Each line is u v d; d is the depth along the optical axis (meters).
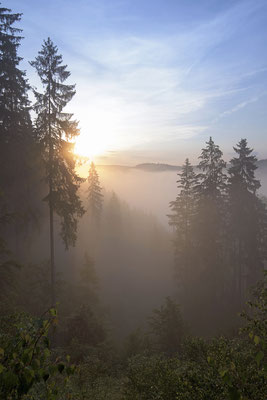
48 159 17.11
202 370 6.27
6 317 6.91
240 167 27.67
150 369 7.45
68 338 14.59
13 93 19.34
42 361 3.08
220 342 6.97
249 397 4.55
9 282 12.61
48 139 16.81
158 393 6.11
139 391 7.04
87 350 12.92
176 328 15.64
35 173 20.94
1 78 18.30
